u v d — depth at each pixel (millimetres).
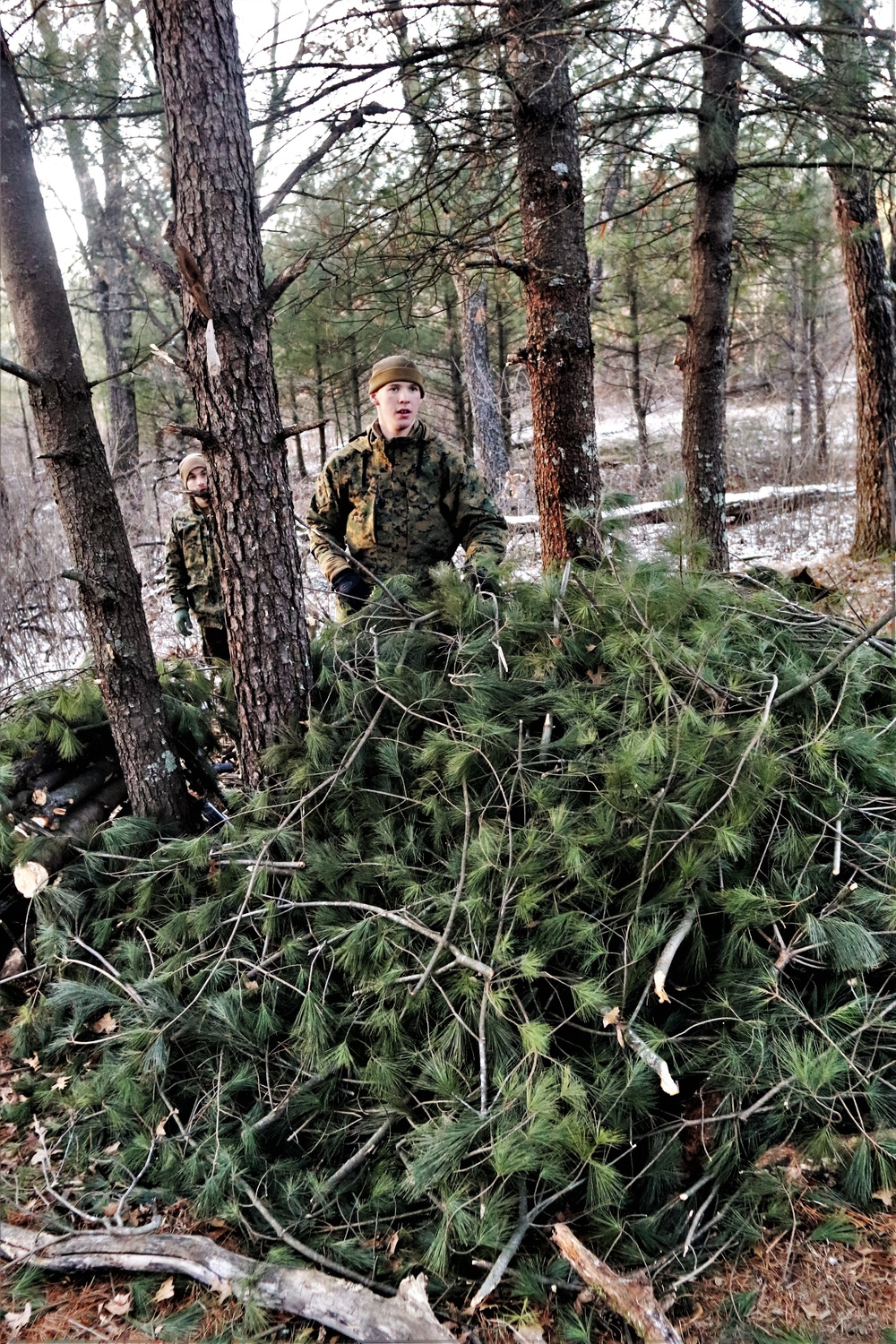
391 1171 2080
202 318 2652
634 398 14086
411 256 5059
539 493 3953
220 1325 1773
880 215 7746
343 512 3484
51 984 2686
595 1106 1988
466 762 2484
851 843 2381
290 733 2930
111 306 11219
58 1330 1783
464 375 10625
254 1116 2252
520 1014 2146
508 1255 1794
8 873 2990
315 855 2582
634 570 2922
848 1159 1951
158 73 2561
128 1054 2359
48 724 3408
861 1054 2102
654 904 2219
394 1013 2219
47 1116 2457
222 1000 2334
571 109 3689
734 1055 2041
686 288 11102
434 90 4281
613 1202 1874
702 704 2598
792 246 7387
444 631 3078
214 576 4785
